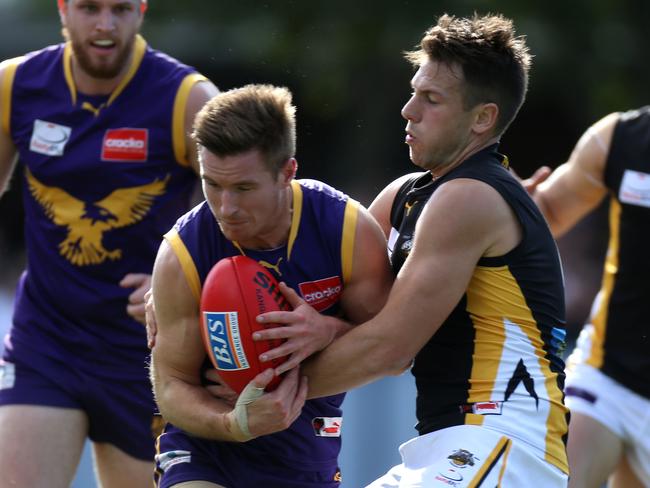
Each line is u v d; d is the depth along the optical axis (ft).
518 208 41.86
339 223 41.98
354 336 41.22
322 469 45.21
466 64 41.57
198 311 41.91
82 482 81.82
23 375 54.90
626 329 60.08
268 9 169.58
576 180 62.34
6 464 52.85
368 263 42.27
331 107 173.37
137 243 54.85
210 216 42.14
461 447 41.11
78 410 55.26
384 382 83.66
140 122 54.13
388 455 83.10
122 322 54.95
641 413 59.67
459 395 42.19
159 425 55.77
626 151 60.70
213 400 42.47
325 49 168.14
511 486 40.78
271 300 40.52
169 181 54.95
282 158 39.55
